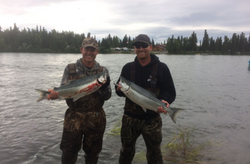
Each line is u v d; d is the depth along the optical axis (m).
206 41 132.00
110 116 8.00
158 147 3.79
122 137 3.93
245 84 16.77
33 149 5.16
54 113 8.12
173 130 6.71
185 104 10.11
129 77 3.97
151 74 3.79
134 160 4.76
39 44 116.62
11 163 4.52
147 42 3.71
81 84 3.58
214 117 8.12
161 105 3.67
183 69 30.22
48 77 18.27
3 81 15.58
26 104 9.30
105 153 5.04
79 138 3.69
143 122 3.74
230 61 56.34
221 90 13.95
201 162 4.70
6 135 5.95
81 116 3.71
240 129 6.88
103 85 3.73
